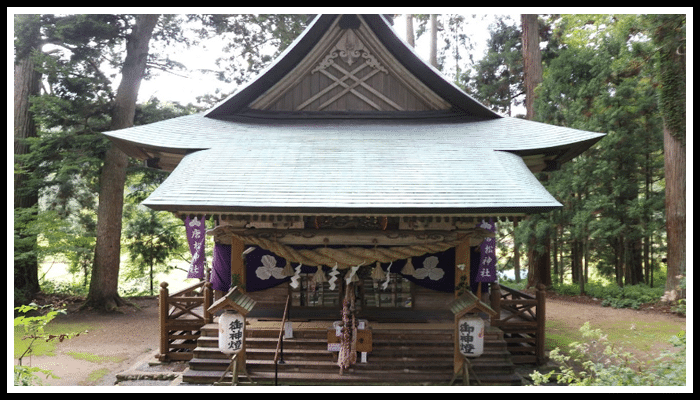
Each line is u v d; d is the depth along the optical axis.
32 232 12.39
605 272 16.89
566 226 15.07
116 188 13.58
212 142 7.86
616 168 14.05
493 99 19.95
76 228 16.50
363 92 9.15
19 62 12.66
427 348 6.97
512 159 7.51
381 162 7.21
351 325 6.72
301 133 8.35
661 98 12.08
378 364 6.76
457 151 7.67
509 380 6.60
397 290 7.96
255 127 8.64
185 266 23.03
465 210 5.99
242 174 6.73
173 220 16.84
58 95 12.80
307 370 6.78
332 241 6.97
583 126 13.93
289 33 15.78
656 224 13.46
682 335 4.52
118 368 8.06
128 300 14.52
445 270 7.54
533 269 16.42
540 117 15.18
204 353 6.96
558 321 11.52
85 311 13.20
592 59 14.24
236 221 6.86
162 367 7.76
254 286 7.67
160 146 7.54
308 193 6.25
